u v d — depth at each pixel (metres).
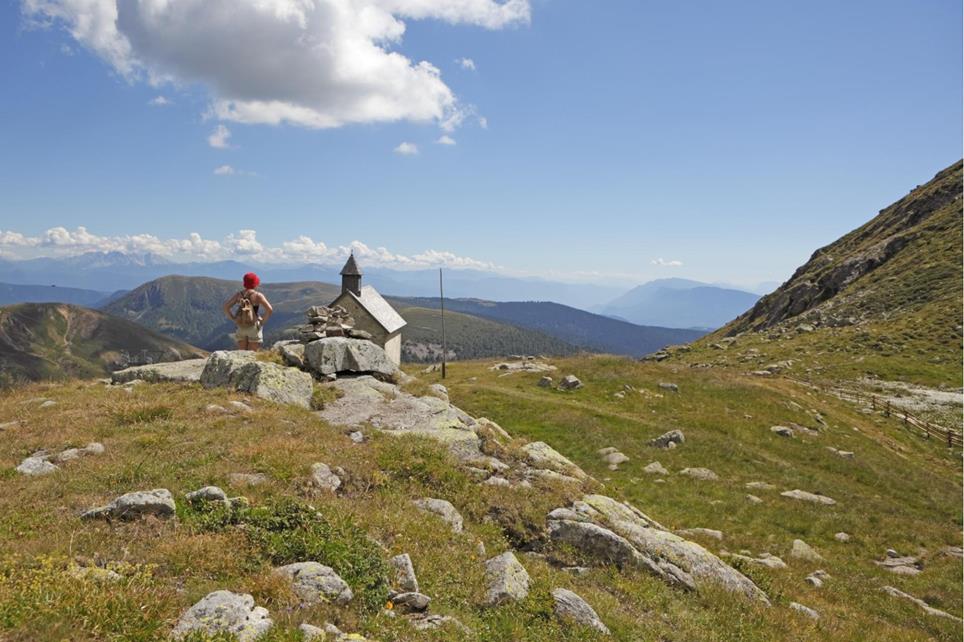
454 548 12.47
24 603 6.88
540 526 15.20
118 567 8.29
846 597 20.22
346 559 9.97
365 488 14.84
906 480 38.00
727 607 14.21
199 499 11.47
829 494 32.94
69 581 7.50
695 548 17.09
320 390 23.97
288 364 27.08
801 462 38.88
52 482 12.26
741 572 18.33
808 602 18.03
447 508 14.64
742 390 52.53
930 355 75.94
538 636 9.85
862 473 37.72
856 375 73.06
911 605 20.42
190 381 23.95
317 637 7.41
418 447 17.92
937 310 89.19
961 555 25.89
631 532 16.17
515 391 50.53
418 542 12.21
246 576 8.95
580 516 16.00
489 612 10.27
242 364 23.05
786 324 119.25
